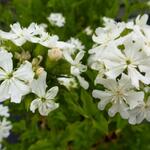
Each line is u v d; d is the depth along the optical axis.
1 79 0.13
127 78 0.13
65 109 0.17
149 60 0.13
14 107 0.16
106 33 0.15
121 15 0.24
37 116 0.15
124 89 0.13
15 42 0.13
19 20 0.19
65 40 0.20
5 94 0.13
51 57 0.13
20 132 0.22
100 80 0.14
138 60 0.13
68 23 0.21
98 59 0.14
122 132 0.21
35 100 0.13
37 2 0.21
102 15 0.22
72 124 0.19
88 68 0.16
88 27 0.22
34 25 0.14
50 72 0.14
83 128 0.20
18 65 0.13
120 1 0.24
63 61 0.14
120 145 0.21
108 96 0.14
